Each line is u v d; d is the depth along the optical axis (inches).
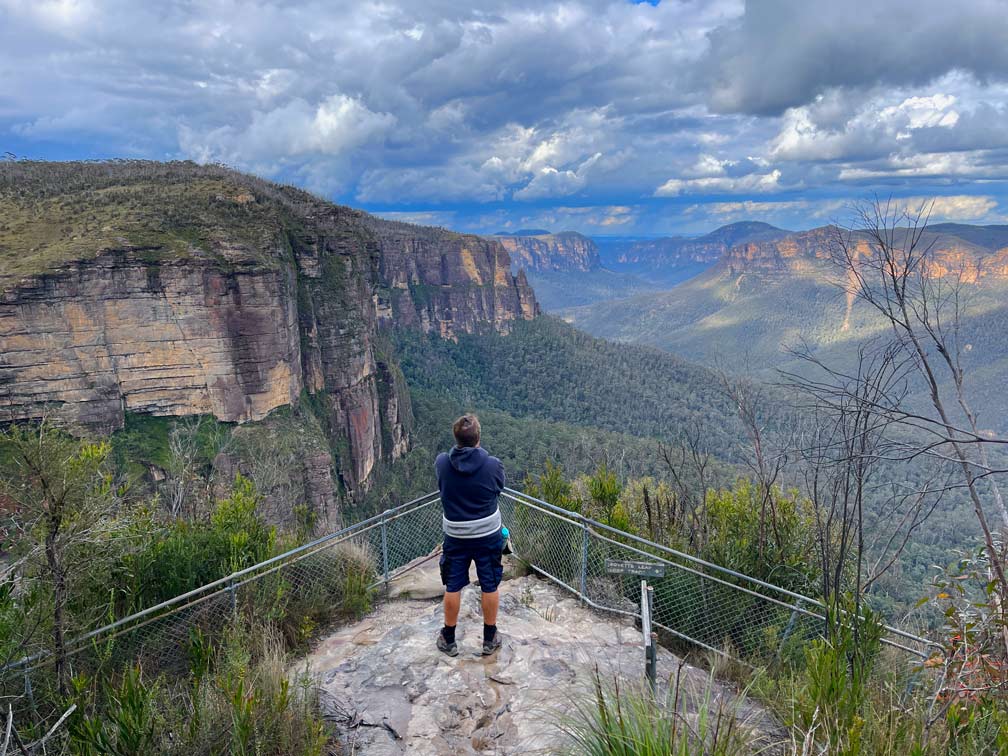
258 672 164.9
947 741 133.6
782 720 150.5
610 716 120.1
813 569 245.0
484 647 184.2
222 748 137.8
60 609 161.0
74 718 138.2
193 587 220.5
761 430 259.3
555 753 127.3
